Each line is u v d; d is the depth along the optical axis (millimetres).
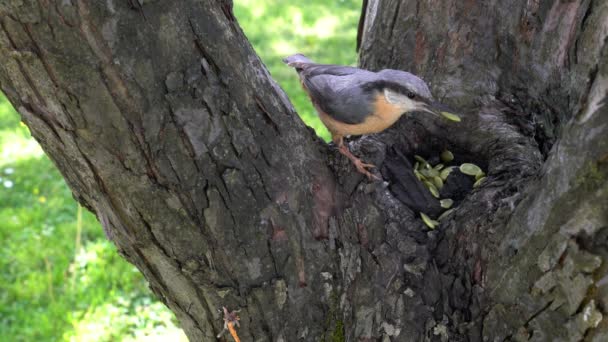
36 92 2113
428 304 2822
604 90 1984
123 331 5660
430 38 3461
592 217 2096
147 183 2328
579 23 2836
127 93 2123
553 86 3287
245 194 2469
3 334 5582
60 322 5727
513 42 3375
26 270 6289
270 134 2498
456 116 3129
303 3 12023
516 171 2982
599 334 2217
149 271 2697
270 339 2799
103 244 6586
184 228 2453
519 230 2434
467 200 2891
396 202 2982
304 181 2646
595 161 2045
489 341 2664
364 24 3975
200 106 2268
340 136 3504
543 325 2395
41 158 8078
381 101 3213
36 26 1934
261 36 10500
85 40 1992
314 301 2775
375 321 2846
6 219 6945
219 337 2812
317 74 3588
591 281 2148
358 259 2844
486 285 2629
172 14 2109
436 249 2871
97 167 2303
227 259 2557
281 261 2639
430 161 3488
